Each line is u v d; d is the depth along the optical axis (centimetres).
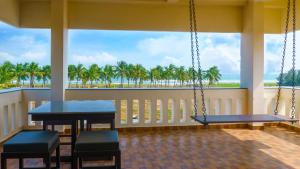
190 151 531
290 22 746
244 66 761
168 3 721
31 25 696
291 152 525
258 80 722
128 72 1991
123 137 640
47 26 698
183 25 746
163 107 725
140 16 733
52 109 408
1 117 566
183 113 746
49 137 354
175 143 590
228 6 762
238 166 447
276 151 532
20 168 385
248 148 553
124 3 718
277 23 788
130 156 499
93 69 1906
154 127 722
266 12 784
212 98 741
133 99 710
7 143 328
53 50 659
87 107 429
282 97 769
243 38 763
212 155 506
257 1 714
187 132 698
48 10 698
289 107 742
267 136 657
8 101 599
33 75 1571
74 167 345
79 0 697
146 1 701
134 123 713
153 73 1967
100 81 1931
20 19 694
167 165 452
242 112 753
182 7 745
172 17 743
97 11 718
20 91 669
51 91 660
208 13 757
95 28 719
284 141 609
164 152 524
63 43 661
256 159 483
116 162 338
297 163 461
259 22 720
